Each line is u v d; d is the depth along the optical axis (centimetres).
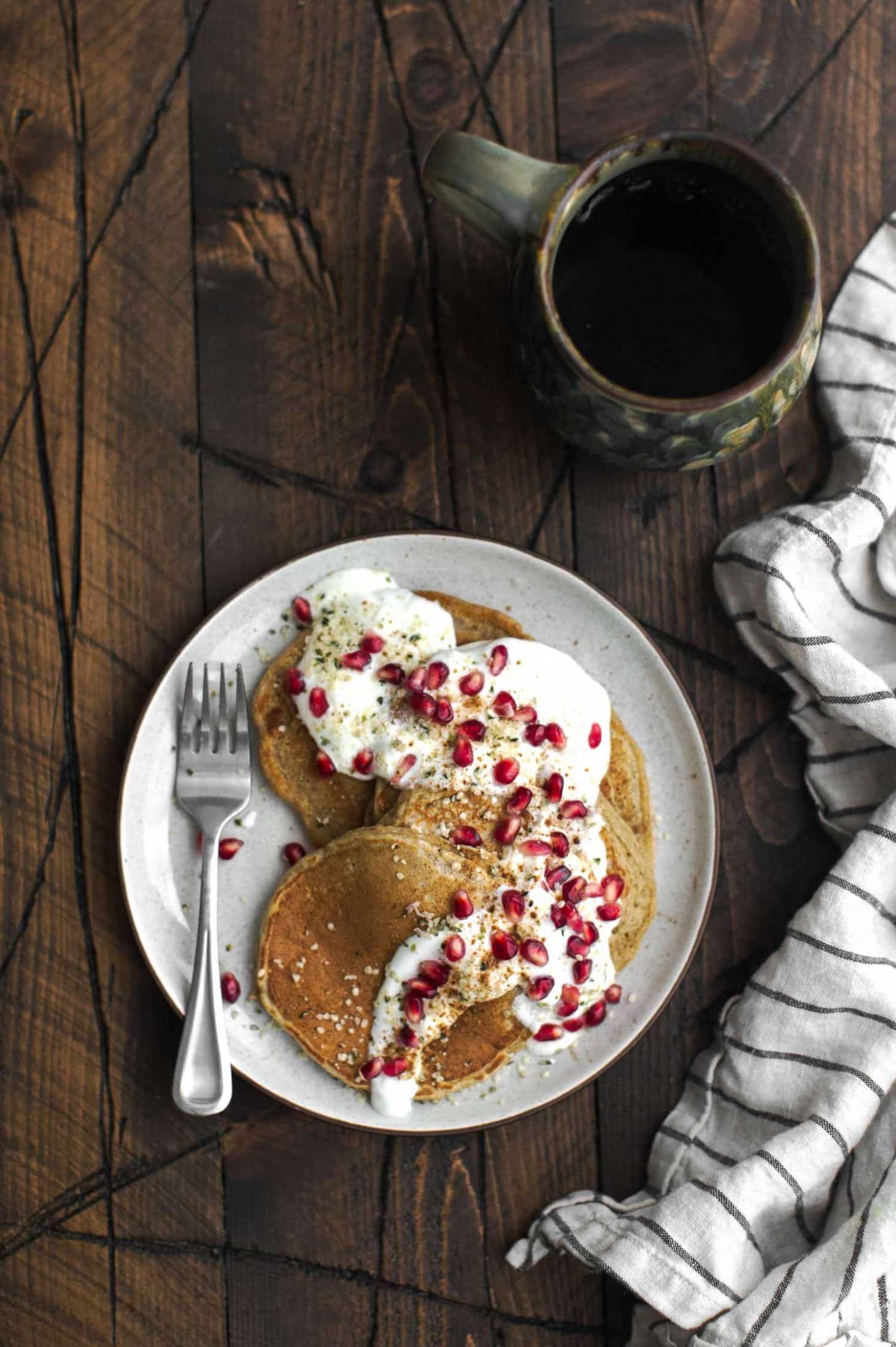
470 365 83
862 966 81
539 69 83
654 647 81
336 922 79
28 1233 81
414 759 79
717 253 76
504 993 79
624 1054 80
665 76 83
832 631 84
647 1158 82
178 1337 81
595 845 80
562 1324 82
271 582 80
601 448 78
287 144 82
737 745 84
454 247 83
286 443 82
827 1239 79
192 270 82
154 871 80
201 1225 81
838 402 83
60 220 82
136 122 82
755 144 84
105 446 82
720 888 84
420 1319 81
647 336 76
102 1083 81
